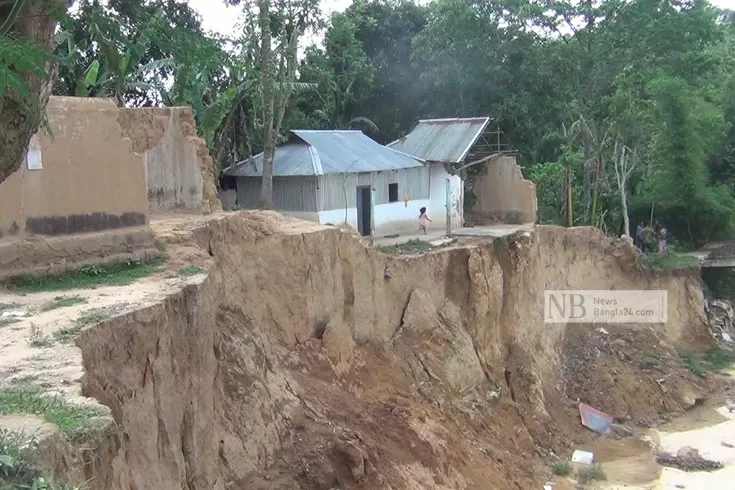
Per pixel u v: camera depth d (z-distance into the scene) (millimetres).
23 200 15320
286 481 17125
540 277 34719
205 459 14375
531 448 27891
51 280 15273
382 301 26234
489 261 31297
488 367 30094
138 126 23281
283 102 31250
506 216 40438
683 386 35188
